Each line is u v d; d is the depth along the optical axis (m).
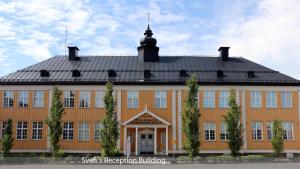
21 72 53.16
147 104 51.09
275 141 45.97
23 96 51.59
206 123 51.06
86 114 51.25
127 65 54.84
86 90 51.56
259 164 38.06
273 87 51.66
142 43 57.03
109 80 51.38
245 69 54.16
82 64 55.12
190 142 43.28
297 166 35.41
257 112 51.28
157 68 53.88
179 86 51.25
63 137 51.06
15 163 40.38
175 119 50.81
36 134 51.00
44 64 55.12
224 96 51.44
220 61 56.59
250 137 50.78
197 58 57.50
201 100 51.31
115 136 44.44
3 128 51.12
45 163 40.28
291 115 51.50
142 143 51.69
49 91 51.38
